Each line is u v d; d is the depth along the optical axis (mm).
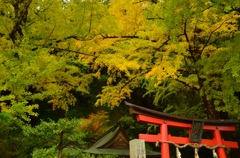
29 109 7105
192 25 8219
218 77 8344
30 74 7512
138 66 8398
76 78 12234
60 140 4887
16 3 9344
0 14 9484
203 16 7133
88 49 9914
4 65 7305
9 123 5957
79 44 9492
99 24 9078
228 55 6625
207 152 15570
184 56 9195
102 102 11453
